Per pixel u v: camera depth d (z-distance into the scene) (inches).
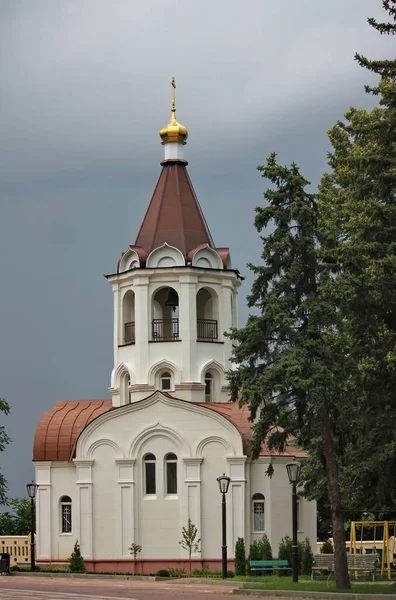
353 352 2389.3
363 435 2380.7
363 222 2372.0
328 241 2407.7
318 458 2844.5
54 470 3444.9
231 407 3432.6
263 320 2389.3
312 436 2471.7
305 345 2338.8
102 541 3339.1
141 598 2050.9
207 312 3560.5
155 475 3341.5
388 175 2257.6
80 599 2003.0
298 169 2412.6
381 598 2053.4
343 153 3366.1
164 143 3634.4
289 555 3127.5
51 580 2817.4
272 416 2381.9
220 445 3316.9
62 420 3501.5
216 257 3528.5
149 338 3472.0
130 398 3494.1
